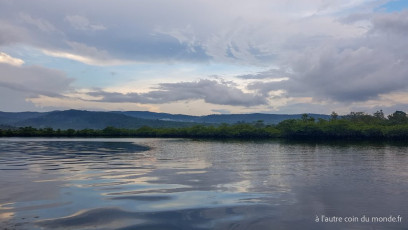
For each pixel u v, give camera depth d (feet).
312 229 42.14
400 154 167.53
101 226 42.57
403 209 51.65
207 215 47.62
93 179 78.33
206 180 77.92
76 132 565.12
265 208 51.57
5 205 52.44
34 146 240.53
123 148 222.28
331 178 82.38
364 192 64.44
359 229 42.29
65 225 42.80
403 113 524.52
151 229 41.68
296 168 103.86
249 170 98.43
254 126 568.41
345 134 424.05
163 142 346.33
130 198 57.77
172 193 62.28
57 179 78.07
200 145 279.90
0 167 102.78
